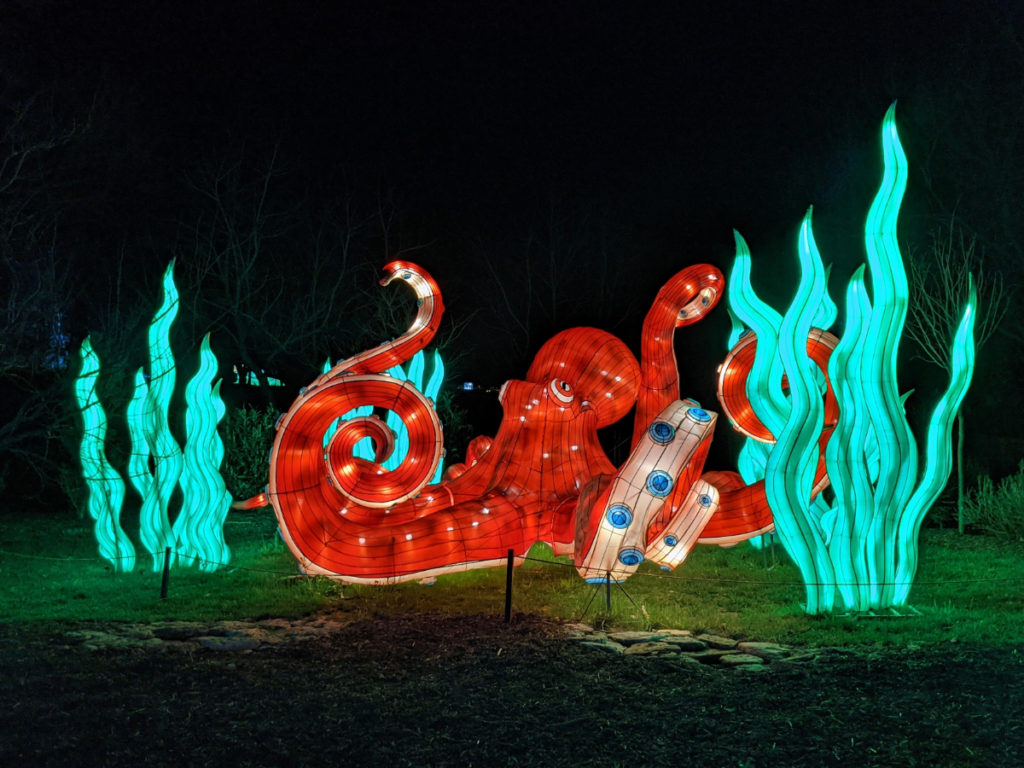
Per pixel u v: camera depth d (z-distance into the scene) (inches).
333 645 368.8
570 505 486.6
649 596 462.6
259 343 1104.8
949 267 709.3
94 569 558.3
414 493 455.2
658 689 305.9
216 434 566.6
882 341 416.8
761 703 289.0
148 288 964.6
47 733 266.8
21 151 628.7
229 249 1040.8
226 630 393.1
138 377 560.1
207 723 275.1
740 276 479.8
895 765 240.1
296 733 266.8
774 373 474.6
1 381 863.7
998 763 239.3
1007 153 802.8
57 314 726.5
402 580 455.2
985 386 850.1
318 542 440.1
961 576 506.0
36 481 912.3
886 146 407.2
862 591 420.2
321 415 438.9
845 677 313.9
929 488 424.8
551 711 285.0
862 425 420.8
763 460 595.2
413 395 451.2
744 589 481.7
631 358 526.9
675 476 418.3
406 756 249.8
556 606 437.4
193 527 554.9
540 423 498.0
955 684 302.5
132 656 350.0
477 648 361.7
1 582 512.1
